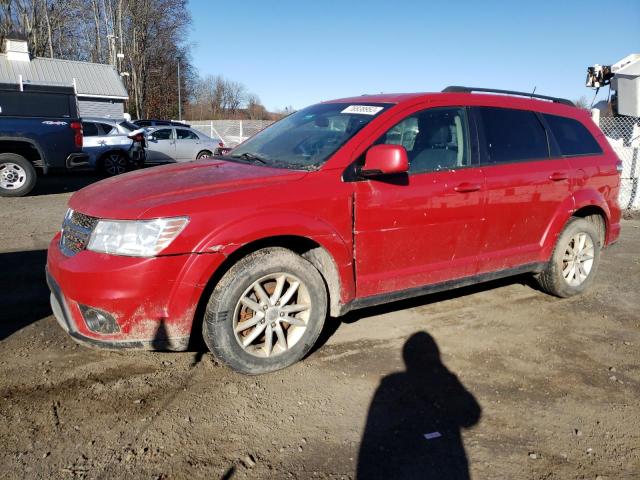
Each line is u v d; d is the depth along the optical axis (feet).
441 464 8.49
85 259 9.87
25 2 160.86
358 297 11.97
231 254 10.46
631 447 9.08
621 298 16.67
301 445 8.86
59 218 26.40
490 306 15.53
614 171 16.58
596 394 10.78
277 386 10.67
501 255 14.16
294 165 11.93
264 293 10.71
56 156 33.50
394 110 12.51
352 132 12.12
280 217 10.48
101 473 8.05
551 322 14.48
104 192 11.10
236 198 10.32
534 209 14.51
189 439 8.92
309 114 14.57
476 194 13.14
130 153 47.60
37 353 11.66
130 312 9.70
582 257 16.25
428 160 12.66
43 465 8.16
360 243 11.65
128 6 174.50
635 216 32.07
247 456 8.54
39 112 32.86
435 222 12.60
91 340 9.97
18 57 94.48
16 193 33.19
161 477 8.01
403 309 15.02
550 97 16.26
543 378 11.36
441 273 13.11
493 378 11.30
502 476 8.25
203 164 13.08
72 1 172.45
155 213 9.68
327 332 13.29
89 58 182.60
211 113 214.07
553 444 9.10
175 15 189.98
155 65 191.42
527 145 14.65
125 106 168.45
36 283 16.20
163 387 10.48
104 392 10.23
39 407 9.66
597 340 13.41
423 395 10.53
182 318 9.95
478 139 13.60
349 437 9.12
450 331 13.64
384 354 12.22
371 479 8.11
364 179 11.58
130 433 9.02
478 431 9.40
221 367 11.34
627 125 38.58
